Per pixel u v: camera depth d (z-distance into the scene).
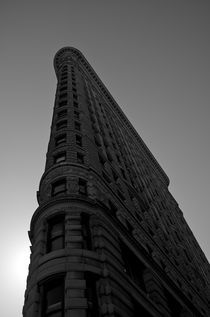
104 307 17.42
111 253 22.00
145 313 21.67
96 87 82.81
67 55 86.25
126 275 21.92
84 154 33.78
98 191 29.17
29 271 20.95
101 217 24.55
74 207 23.73
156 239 39.94
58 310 16.78
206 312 41.91
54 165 30.02
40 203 27.11
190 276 47.34
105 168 37.53
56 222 23.31
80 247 20.56
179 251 51.62
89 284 18.66
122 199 36.22
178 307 31.42
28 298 18.42
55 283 18.50
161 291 27.75
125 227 28.30
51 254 19.66
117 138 60.84
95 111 57.53
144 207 44.69
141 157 78.75
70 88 56.56
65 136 37.03
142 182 56.50
